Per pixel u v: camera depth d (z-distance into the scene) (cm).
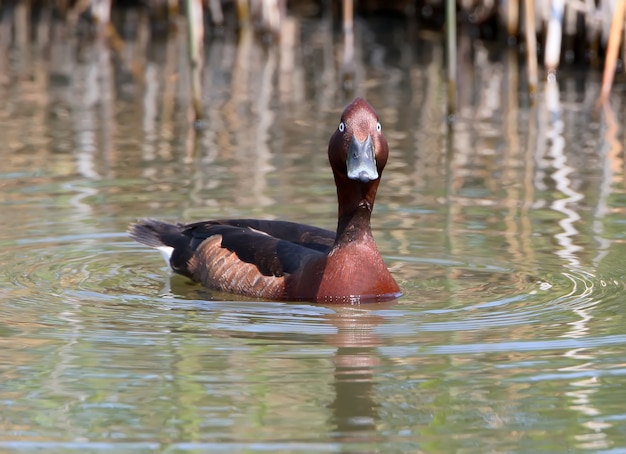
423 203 1426
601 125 1908
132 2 3241
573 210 1386
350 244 1081
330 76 2362
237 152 1694
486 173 1581
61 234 1280
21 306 1052
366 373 887
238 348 944
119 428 785
